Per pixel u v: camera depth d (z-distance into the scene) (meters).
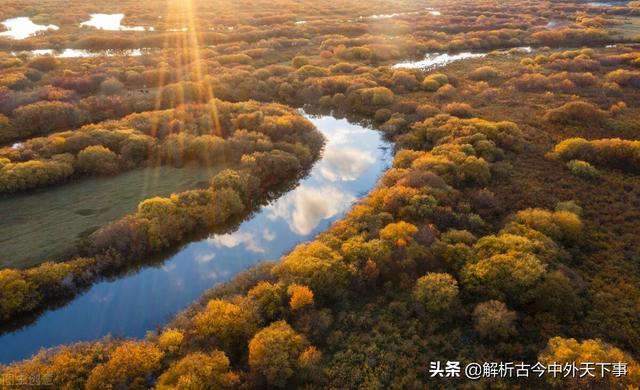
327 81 73.38
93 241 35.41
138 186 44.47
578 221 34.59
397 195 37.91
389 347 25.88
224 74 74.06
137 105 63.16
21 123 55.84
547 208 38.25
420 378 24.08
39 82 70.81
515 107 63.06
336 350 25.86
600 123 55.44
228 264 35.94
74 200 42.00
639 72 74.19
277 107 62.84
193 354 24.02
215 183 43.12
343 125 63.78
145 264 35.78
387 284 29.91
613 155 45.66
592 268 31.02
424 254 31.03
